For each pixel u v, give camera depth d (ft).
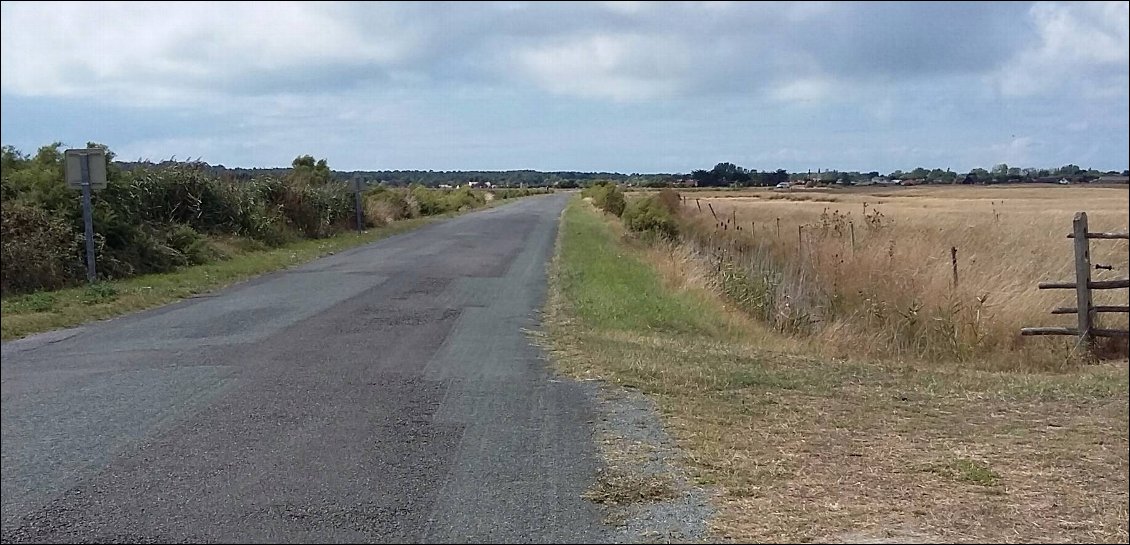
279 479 15.56
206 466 16.10
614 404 21.50
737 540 13.52
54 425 18.44
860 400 23.63
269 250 65.72
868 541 13.66
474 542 13.21
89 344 27.81
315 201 83.76
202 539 13.02
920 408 23.03
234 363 25.00
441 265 56.80
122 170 56.90
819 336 36.35
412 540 13.23
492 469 16.42
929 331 35.96
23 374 23.26
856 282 42.80
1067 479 17.22
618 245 81.41
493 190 321.52
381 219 100.48
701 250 67.82
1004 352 34.40
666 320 36.32
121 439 17.56
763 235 73.72
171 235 53.57
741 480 16.24
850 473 16.99
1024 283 41.27
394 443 17.83
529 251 69.87
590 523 14.02
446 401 21.31
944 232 56.90
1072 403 24.44
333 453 17.06
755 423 20.42
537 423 19.61
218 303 37.83
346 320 33.37
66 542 12.80
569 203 213.87
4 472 15.56
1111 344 34.55
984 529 14.43
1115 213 53.57
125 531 13.24
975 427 21.24
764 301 42.93
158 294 39.24
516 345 28.91
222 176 70.13
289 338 29.27
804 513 14.76
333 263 57.88
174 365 24.61
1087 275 34.63
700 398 22.57
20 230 41.29
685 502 15.03
